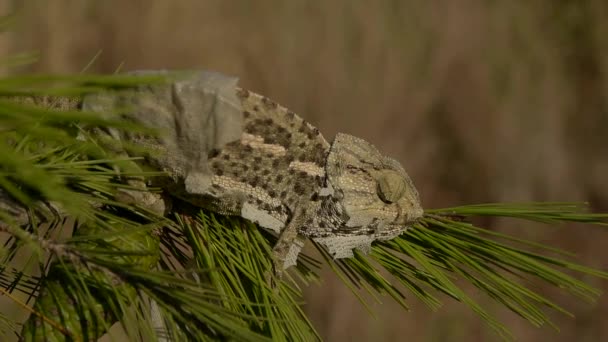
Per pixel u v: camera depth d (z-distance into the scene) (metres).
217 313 0.59
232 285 0.63
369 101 1.64
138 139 0.62
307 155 0.65
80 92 0.55
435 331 1.42
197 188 0.63
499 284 0.64
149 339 0.58
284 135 0.64
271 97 1.61
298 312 0.63
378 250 0.66
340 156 0.65
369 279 0.66
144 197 0.62
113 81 0.54
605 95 1.69
